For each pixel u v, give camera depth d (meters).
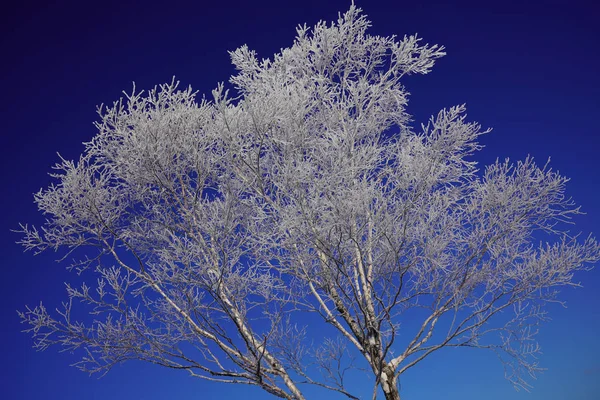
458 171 5.23
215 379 4.99
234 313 4.93
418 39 5.46
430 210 4.80
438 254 5.03
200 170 4.84
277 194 4.41
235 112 4.65
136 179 4.80
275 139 4.65
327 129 5.50
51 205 4.64
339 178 4.21
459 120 5.11
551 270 5.15
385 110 5.90
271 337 5.45
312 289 5.29
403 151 5.12
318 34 5.80
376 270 5.40
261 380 4.96
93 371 4.93
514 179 5.18
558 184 5.11
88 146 4.64
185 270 4.54
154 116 4.54
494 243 5.37
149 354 4.96
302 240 4.43
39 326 4.79
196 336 5.11
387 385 5.18
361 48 5.77
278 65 5.80
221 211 4.67
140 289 4.91
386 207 4.60
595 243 5.19
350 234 4.21
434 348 5.25
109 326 4.92
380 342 5.15
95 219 4.80
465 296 5.46
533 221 5.36
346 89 5.75
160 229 5.07
